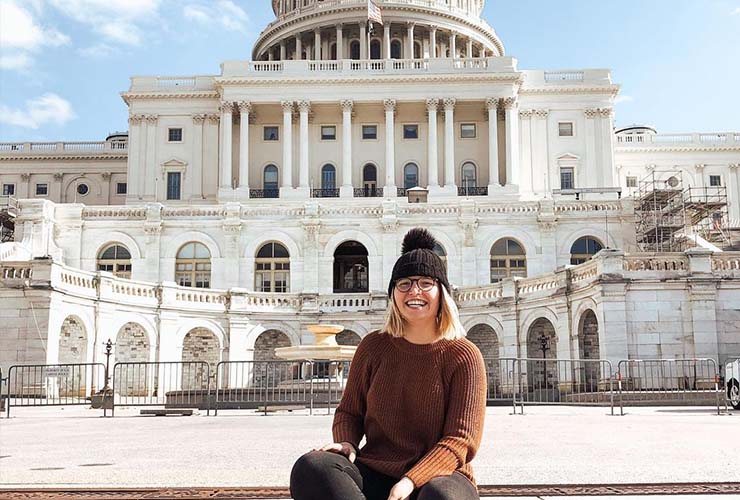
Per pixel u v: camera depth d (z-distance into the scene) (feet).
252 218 159.63
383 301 138.00
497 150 241.55
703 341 99.04
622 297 100.58
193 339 133.90
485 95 241.55
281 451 38.09
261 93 242.17
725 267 101.19
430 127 241.35
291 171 242.99
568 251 157.79
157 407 94.38
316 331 98.32
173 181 250.98
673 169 301.22
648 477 27.55
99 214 161.79
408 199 193.26
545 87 252.01
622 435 46.26
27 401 96.73
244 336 133.90
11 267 106.32
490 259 158.10
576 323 110.22
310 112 246.88
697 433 47.55
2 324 104.94
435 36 329.11
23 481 27.63
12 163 307.99
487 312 127.85
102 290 116.78
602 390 99.71
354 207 158.81
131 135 252.01
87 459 35.14
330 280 156.66
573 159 249.75
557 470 29.68
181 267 159.43
